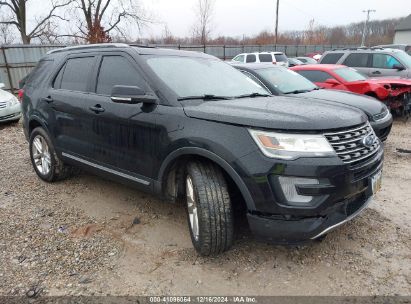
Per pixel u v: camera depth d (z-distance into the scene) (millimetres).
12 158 6320
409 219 3895
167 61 3867
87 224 3832
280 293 2781
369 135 3145
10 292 2762
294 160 2650
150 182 3484
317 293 2775
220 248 3041
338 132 2820
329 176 2674
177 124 3154
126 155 3674
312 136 2707
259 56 19953
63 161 4727
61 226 3785
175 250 3340
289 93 6316
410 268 3047
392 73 10289
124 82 3768
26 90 5223
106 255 3260
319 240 3379
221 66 4383
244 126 2814
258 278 2949
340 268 3064
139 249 3359
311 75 8641
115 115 3682
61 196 4562
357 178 2879
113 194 4605
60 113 4465
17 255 3236
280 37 43000
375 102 6250
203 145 2939
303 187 2652
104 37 22312
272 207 2711
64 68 4664
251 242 3434
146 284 2879
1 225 3793
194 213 3145
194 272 3023
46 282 2879
